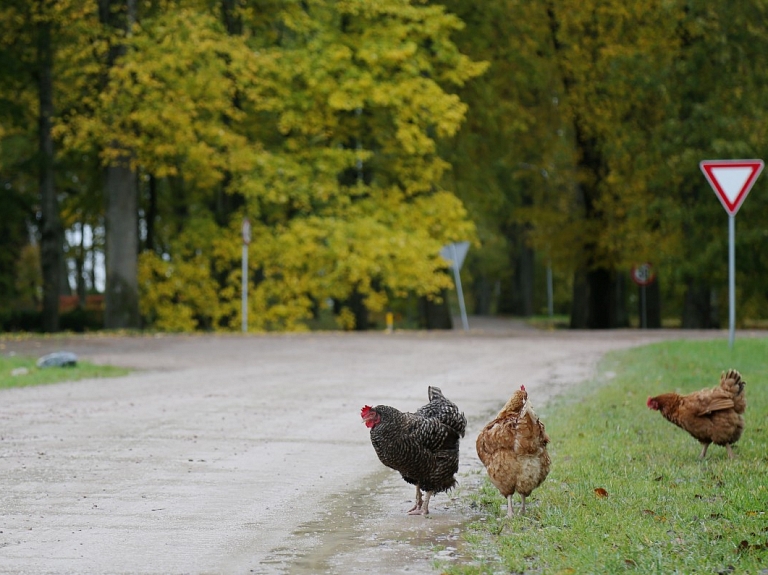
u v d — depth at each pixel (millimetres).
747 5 38719
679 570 6539
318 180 37094
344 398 16406
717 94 38750
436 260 36969
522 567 6797
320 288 37750
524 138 43469
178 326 37156
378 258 36500
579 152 41562
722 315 53781
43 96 38844
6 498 9234
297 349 26531
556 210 43719
